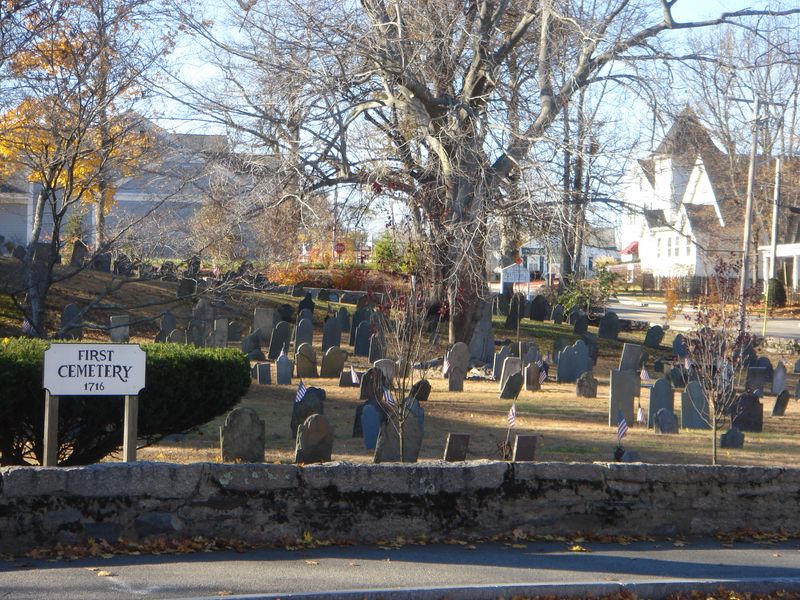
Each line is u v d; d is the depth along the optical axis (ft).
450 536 28.07
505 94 86.33
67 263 108.47
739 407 60.23
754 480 31.35
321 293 125.59
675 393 81.87
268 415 57.36
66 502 24.73
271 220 78.59
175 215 73.00
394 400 46.16
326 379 75.66
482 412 63.46
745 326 84.23
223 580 22.43
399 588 22.36
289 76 77.00
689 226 198.08
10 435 33.32
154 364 34.50
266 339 93.97
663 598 24.13
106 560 23.80
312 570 23.85
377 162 82.07
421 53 82.43
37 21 52.90
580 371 83.82
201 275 113.70
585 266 197.88
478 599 22.70
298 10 77.46
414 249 76.54
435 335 74.38
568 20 79.41
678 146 86.48
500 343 102.58
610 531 29.73
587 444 51.72
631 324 135.23
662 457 48.80
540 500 29.09
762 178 194.70
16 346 34.04
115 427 34.53
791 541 30.71
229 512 26.12
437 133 80.23
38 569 22.75
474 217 74.90
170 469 25.62
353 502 27.27
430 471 28.02
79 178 58.13
